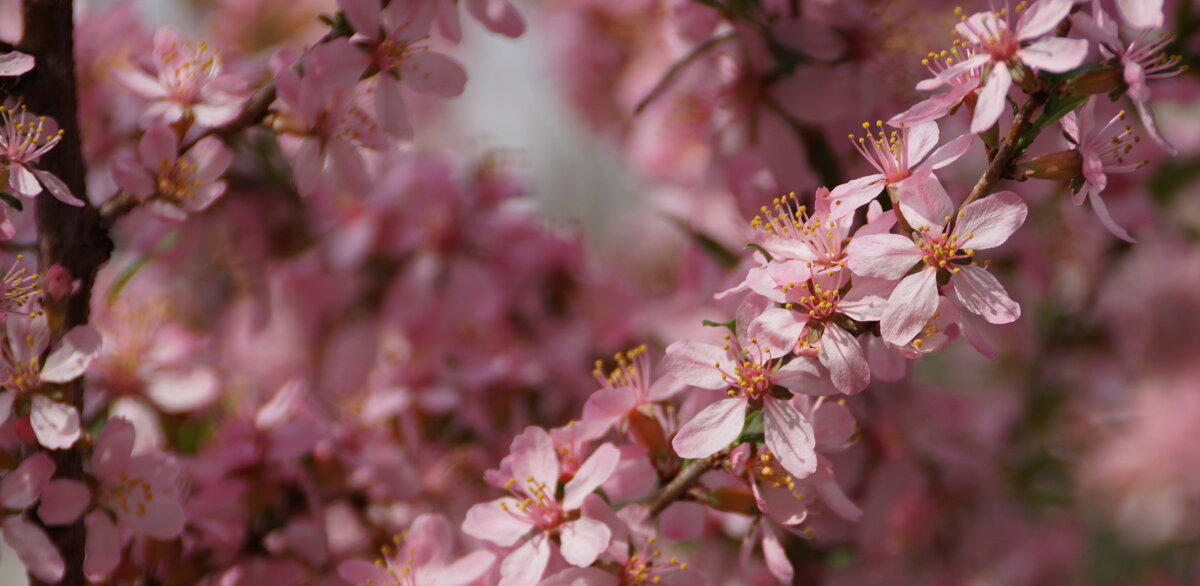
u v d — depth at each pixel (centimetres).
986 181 58
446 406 70
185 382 68
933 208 58
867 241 57
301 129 62
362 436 70
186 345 68
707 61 71
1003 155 58
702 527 61
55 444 59
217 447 66
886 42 69
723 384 58
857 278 58
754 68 70
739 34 69
